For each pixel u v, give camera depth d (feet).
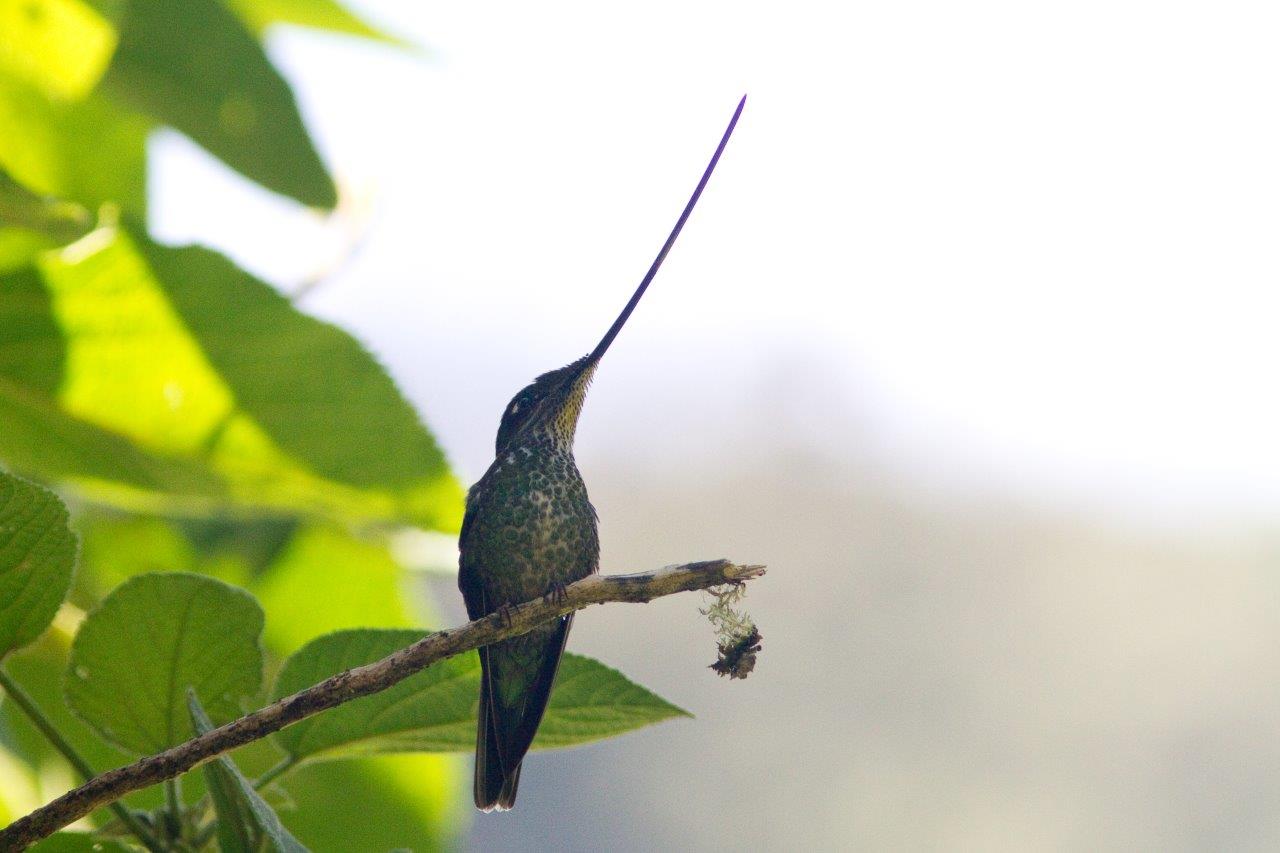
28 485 15.62
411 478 20.74
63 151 26.21
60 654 21.98
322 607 26.02
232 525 25.85
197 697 17.49
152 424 20.47
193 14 23.63
